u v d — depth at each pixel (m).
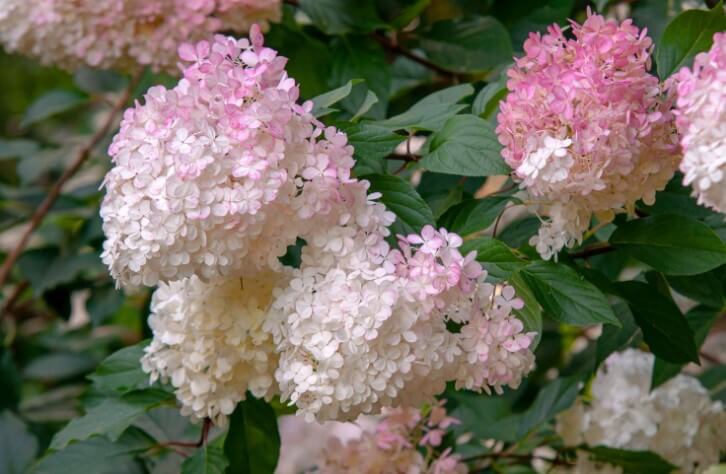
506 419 1.68
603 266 1.63
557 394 1.60
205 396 1.32
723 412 1.56
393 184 1.31
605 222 1.35
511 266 1.28
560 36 1.27
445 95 1.39
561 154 1.23
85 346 2.30
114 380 1.44
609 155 1.24
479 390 1.26
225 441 1.39
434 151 1.32
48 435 2.01
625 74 1.24
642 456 1.51
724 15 1.30
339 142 1.24
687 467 1.55
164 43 1.58
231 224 1.20
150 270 1.23
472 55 1.67
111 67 1.66
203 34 1.58
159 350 1.35
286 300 1.24
